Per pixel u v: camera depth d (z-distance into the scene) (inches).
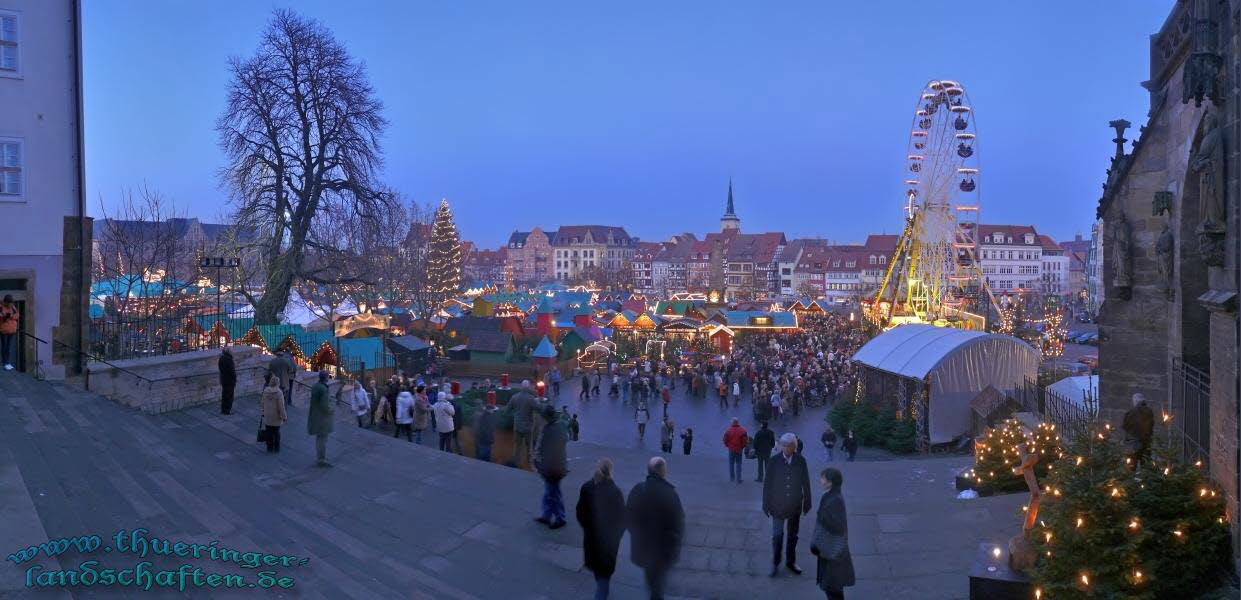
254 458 605.9
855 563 440.1
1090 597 333.4
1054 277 5659.5
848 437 1134.4
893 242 6028.5
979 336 1129.4
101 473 443.5
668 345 2497.5
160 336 1099.3
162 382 756.6
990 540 458.6
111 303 1280.8
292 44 1621.6
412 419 806.5
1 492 348.2
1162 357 579.5
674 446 1294.3
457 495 543.2
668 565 359.9
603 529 369.7
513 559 438.3
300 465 595.8
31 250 768.3
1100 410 607.2
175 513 393.7
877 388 1293.1
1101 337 609.3
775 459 427.2
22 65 764.0
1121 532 340.2
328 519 482.3
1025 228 5615.2
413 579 387.5
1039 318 3523.6
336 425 744.3
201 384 800.9
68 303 784.3
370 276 1899.6
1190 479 365.7
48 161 777.6
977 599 362.0
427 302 2536.9
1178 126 515.5
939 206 2043.6
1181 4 490.0
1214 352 389.4
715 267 6530.5
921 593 397.7
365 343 1578.5
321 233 1753.2
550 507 487.2
